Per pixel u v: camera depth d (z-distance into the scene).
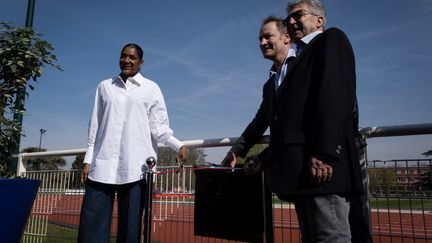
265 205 2.47
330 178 1.62
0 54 4.26
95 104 2.97
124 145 2.74
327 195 1.69
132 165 2.69
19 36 4.43
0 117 4.05
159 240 3.28
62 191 4.33
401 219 2.38
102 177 2.70
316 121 1.63
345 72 1.68
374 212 2.49
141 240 2.64
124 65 2.88
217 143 3.14
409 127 2.38
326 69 1.66
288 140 1.78
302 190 1.70
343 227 1.68
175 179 3.30
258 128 2.61
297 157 1.75
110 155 2.74
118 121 2.80
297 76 1.88
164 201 3.32
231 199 2.73
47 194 4.50
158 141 2.90
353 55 1.77
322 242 1.68
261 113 2.58
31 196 2.01
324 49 1.75
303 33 2.10
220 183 2.80
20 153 4.77
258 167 2.34
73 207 4.14
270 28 2.29
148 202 2.50
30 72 4.40
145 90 2.87
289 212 2.64
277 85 2.12
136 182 2.69
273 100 2.12
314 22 2.11
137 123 2.80
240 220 2.66
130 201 2.66
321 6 2.15
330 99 1.60
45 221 4.43
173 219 3.23
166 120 2.92
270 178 1.87
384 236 2.43
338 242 1.66
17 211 1.91
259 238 2.55
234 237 2.67
